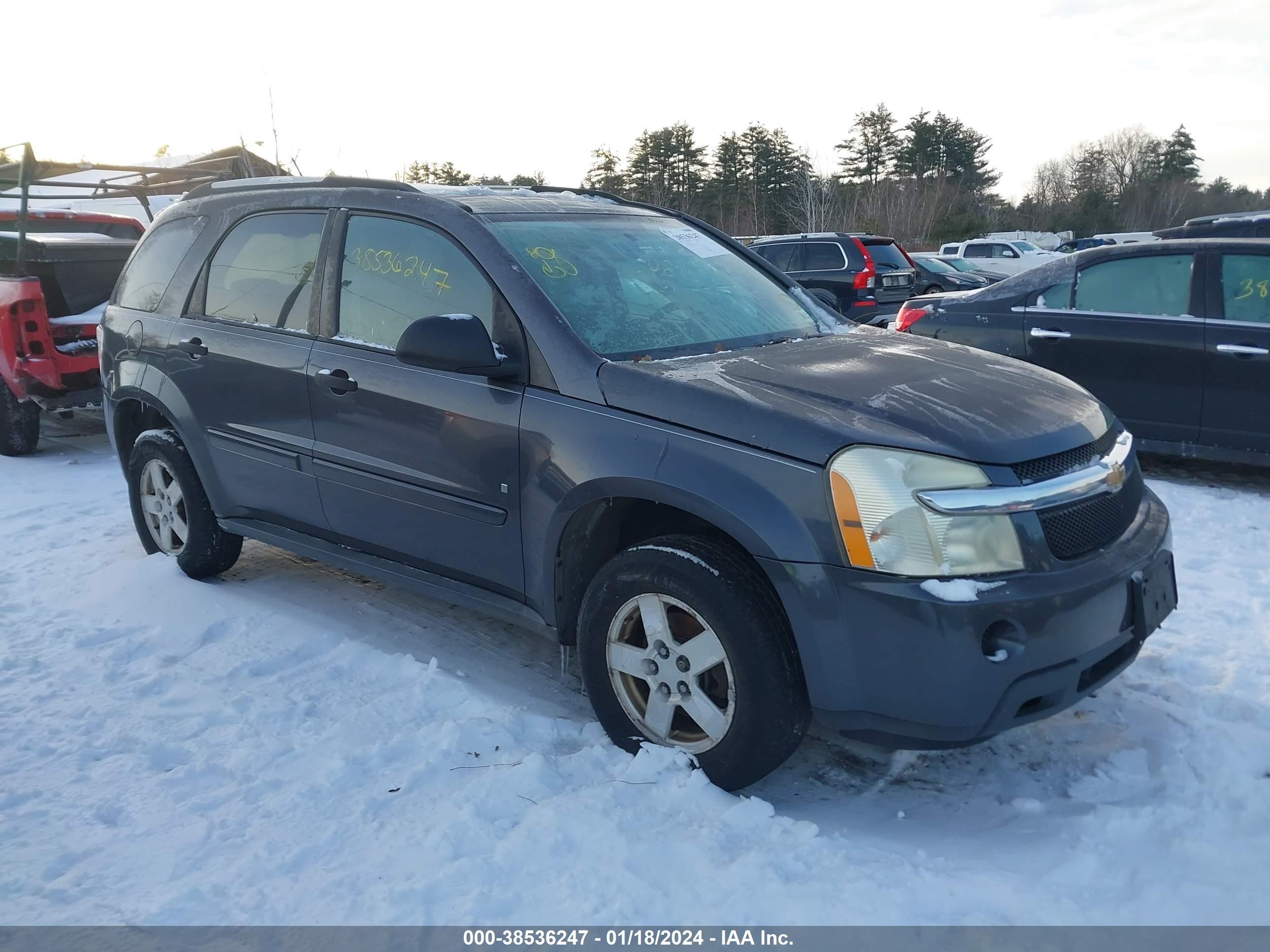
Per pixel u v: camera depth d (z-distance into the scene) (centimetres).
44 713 368
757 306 405
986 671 267
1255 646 399
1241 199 7081
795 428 287
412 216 388
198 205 491
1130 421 662
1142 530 313
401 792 305
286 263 433
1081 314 677
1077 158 7525
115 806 304
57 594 494
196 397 459
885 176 5919
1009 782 316
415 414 367
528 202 406
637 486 306
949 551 270
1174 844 271
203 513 483
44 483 740
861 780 322
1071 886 255
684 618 308
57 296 853
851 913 242
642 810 288
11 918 254
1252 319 617
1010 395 319
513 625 452
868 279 1566
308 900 256
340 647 416
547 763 313
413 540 383
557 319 339
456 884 258
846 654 277
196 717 361
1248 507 594
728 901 247
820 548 277
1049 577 275
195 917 252
